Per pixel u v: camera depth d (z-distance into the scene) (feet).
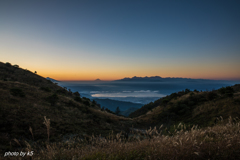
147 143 12.14
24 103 54.13
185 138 11.03
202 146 9.77
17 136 29.37
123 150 11.22
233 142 9.97
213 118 54.44
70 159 11.98
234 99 65.05
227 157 8.68
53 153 12.82
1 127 32.27
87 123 56.90
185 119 67.87
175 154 9.07
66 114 61.11
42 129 36.58
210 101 78.07
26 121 38.01
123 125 71.72
